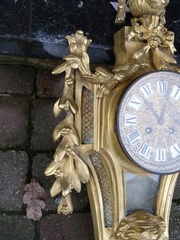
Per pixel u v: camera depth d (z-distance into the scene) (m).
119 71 1.06
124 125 1.03
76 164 1.07
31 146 1.15
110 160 1.07
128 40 1.09
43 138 1.16
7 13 1.11
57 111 1.07
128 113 1.03
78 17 1.16
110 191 1.09
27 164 1.15
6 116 1.15
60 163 1.06
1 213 1.12
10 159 1.14
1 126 1.14
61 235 1.14
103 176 1.10
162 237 1.09
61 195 1.15
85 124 1.08
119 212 1.07
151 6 1.08
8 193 1.13
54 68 1.17
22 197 1.13
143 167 1.04
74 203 1.16
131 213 1.09
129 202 1.10
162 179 1.11
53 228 1.14
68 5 1.15
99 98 1.06
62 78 1.19
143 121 1.04
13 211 1.13
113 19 1.18
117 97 1.05
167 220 1.11
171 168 1.06
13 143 1.14
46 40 1.13
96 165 1.09
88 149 1.07
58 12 1.14
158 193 1.12
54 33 1.13
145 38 1.10
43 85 1.17
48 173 1.06
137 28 1.09
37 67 1.18
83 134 1.08
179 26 1.23
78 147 1.07
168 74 1.05
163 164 1.05
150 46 1.09
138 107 1.04
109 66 1.18
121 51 1.11
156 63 1.08
